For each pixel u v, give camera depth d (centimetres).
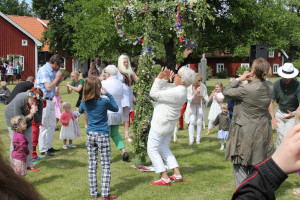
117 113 617
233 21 1572
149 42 610
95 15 1900
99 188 508
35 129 652
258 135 383
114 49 1811
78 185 516
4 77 2684
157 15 645
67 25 3906
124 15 662
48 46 4419
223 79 4278
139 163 597
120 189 496
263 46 602
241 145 387
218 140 830
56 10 4106
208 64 5128
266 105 386
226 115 718
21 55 3234
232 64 4984
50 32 4072
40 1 4122
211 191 483
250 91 379
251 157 383
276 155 84
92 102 453
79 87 932
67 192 486
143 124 585
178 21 629
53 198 462
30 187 68
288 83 528
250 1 1666
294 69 516
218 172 573
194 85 778
